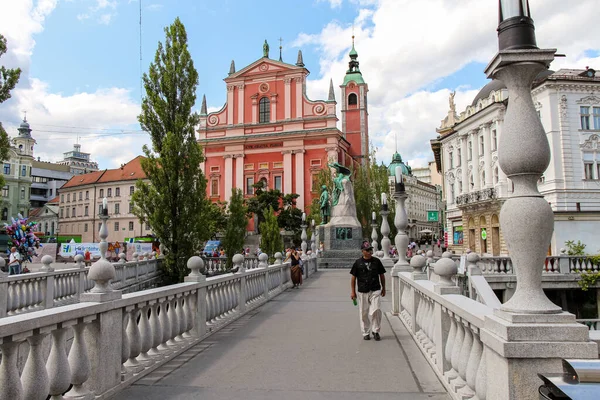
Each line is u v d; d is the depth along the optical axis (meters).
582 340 3.01
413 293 7.89
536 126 3.40
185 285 7.20
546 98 34.50
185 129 18.02
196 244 18.12
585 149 33.84
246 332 8.65
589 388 2.41
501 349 3.05
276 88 63.91
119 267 17.67
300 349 7.18
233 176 63.78
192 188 17.95
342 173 32.44
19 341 3.63
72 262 38.56
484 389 3.62
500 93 39.75
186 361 6.43
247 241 51.78
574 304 23.19
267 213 33.28
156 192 17.64
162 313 6.48
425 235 89.12
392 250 32.88
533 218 3.24
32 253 20.33
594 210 33.06
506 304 3.34
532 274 3.29
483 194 41.44
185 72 18.27
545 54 3.36
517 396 3.00
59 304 13.45
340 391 5.07
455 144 48.84
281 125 62.84
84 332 4.73
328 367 6.09
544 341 3.01
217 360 6.48
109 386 4.89
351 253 30.39
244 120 64.62
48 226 82.50
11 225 19.94
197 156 18.06
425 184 115.25
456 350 4.58
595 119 34.28
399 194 11.32
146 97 18.06
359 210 43.88
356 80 72.06
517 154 3.37
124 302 5.20
